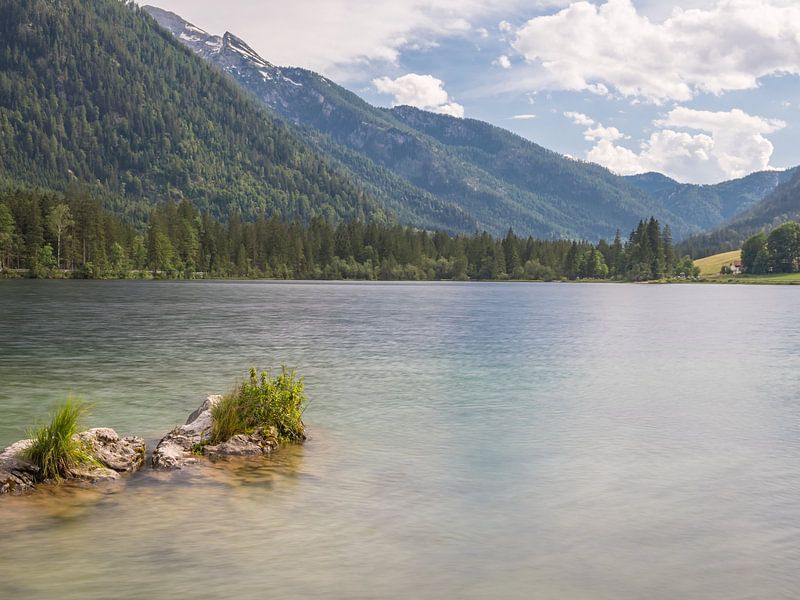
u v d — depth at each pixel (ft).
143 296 387.96
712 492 51.55
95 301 323.98
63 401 86.74
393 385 102.06
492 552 39.81
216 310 282.56
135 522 43.62
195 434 63.10
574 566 38.09
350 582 35.63
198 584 35.17
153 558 38.19
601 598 34.37
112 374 110.22
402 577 36.32
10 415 77.82
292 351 145.28
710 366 128.06
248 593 34.24
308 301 377.91
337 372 115.44
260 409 66.18
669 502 49.16
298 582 35.53
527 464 58.85
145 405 84.64
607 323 244.63
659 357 141.49
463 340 173.58
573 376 112.98
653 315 298.56
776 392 98.43
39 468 51.80
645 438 68.95
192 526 43.06
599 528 43.86
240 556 38.65
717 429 73.41
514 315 284.61
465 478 54.49
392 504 47.91
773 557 39.63
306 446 64.44
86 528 42.50
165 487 50.96
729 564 38.63
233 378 106.63
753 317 288.92
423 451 62.95
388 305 350.43
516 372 117.08
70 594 33.88
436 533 42.60
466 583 35.76
